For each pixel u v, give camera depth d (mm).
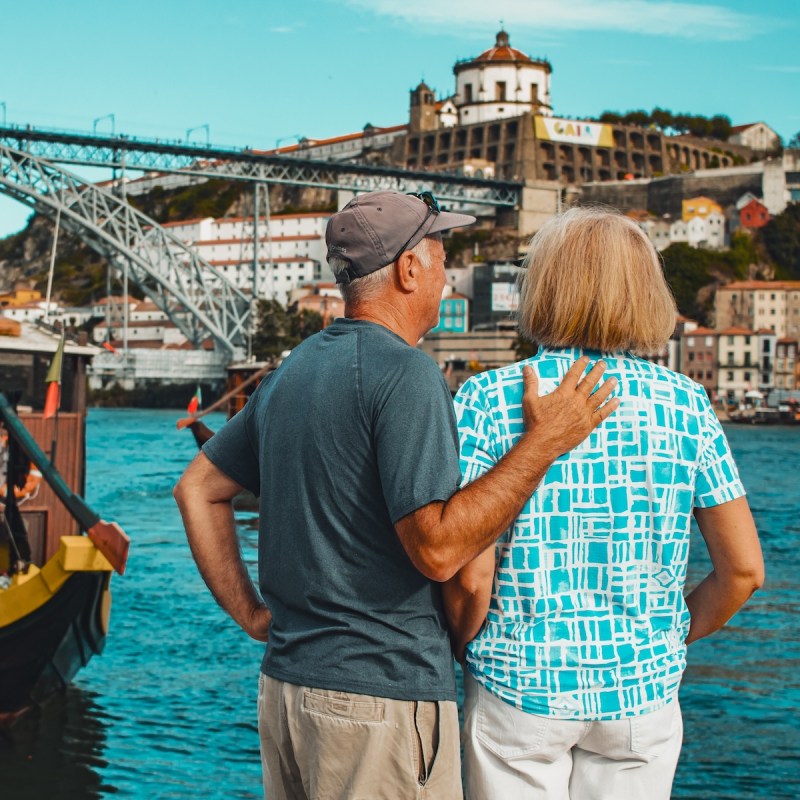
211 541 3322
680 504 2986
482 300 135875
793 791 8633
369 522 2869
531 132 164375
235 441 3291
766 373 124375
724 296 139375
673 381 3031
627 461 2943
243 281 169625
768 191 163625
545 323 3062
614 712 2914
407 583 2877
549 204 153125
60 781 8930
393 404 2816
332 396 2893
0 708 10492
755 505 34000
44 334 14477
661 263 3104
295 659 2922
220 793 8773
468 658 3057
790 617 15539
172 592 17312
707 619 3148
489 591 2908
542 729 2928
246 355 123562
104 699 11203
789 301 138250
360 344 2953
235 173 115312
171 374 130875
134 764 9406
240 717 10688
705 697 11273
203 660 12891
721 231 157750
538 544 2939
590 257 3014
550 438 2818
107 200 115938
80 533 13367
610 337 3012
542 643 2928
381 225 3074
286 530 2953
